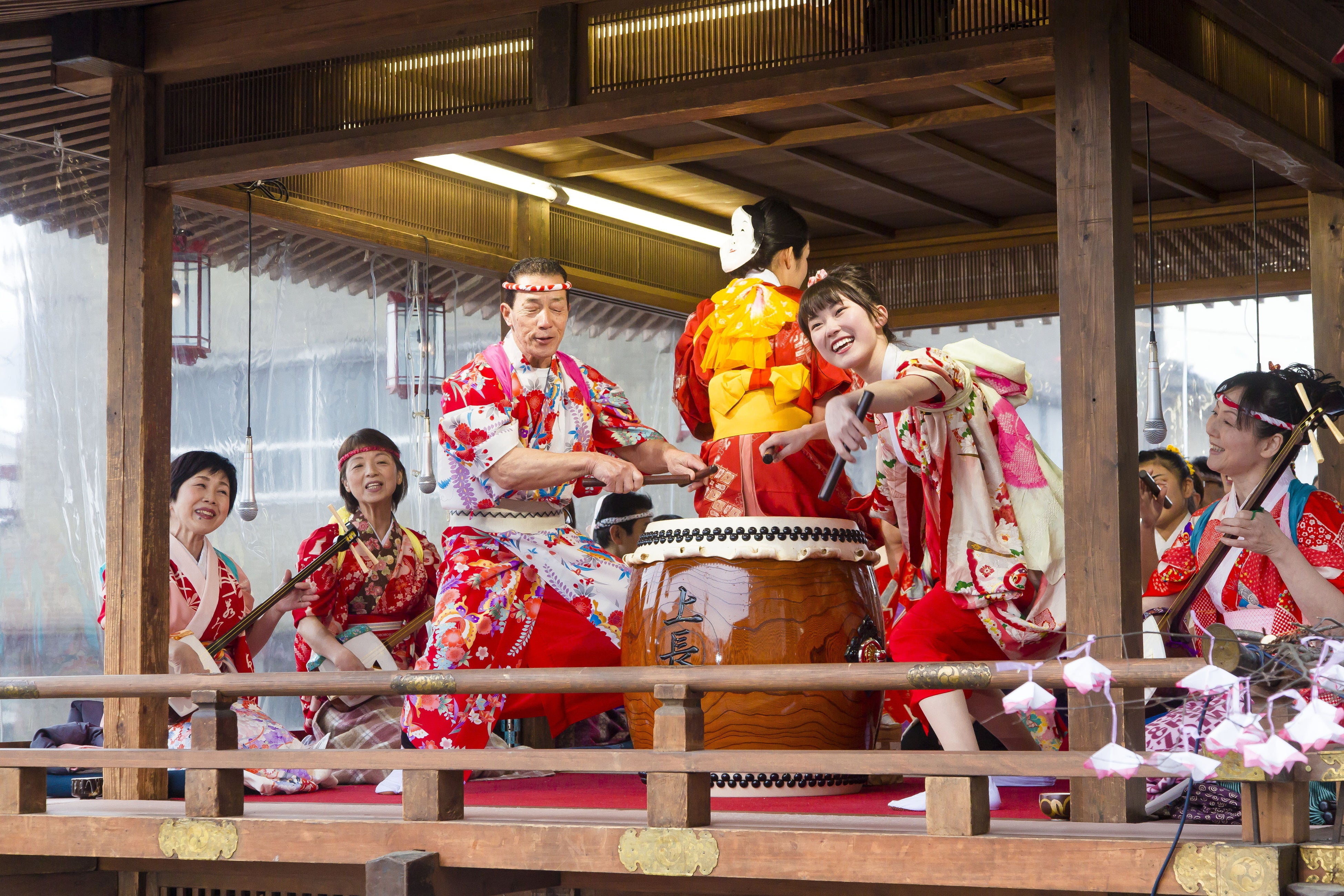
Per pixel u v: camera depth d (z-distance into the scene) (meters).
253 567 5.54
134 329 4.04
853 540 3.48
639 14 3.53
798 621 3.31
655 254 6.63
